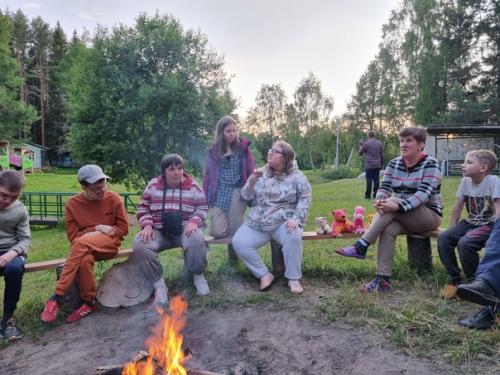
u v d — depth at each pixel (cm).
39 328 359
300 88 4934
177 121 1300
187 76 1330
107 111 1273
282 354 300
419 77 3166
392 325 320
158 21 1334
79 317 370
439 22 3139
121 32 1323
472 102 2864
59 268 399
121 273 409
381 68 3791
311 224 754
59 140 5503
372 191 1236
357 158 4231
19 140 3775
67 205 401
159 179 423
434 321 324
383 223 392
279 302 375
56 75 5159
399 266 444
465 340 290
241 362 293
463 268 368
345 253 402
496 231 328
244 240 414
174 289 425
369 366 275
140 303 397
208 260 505
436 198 408
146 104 1252
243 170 457
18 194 366
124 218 405
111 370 258
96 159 1322
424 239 437
